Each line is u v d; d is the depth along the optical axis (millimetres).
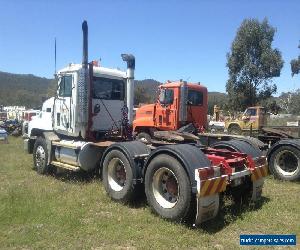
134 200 7051
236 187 7242
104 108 9523
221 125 27594
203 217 5781
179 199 5891
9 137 23000
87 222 6145
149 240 5410
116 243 5336
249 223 6191
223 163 6266
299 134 11953
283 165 9664
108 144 8789
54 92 9922
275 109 43906
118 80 9797
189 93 14008
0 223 5969
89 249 5125
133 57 9820
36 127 10602
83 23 8766
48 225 5934
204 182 5695
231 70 43719
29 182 9078
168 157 6082
